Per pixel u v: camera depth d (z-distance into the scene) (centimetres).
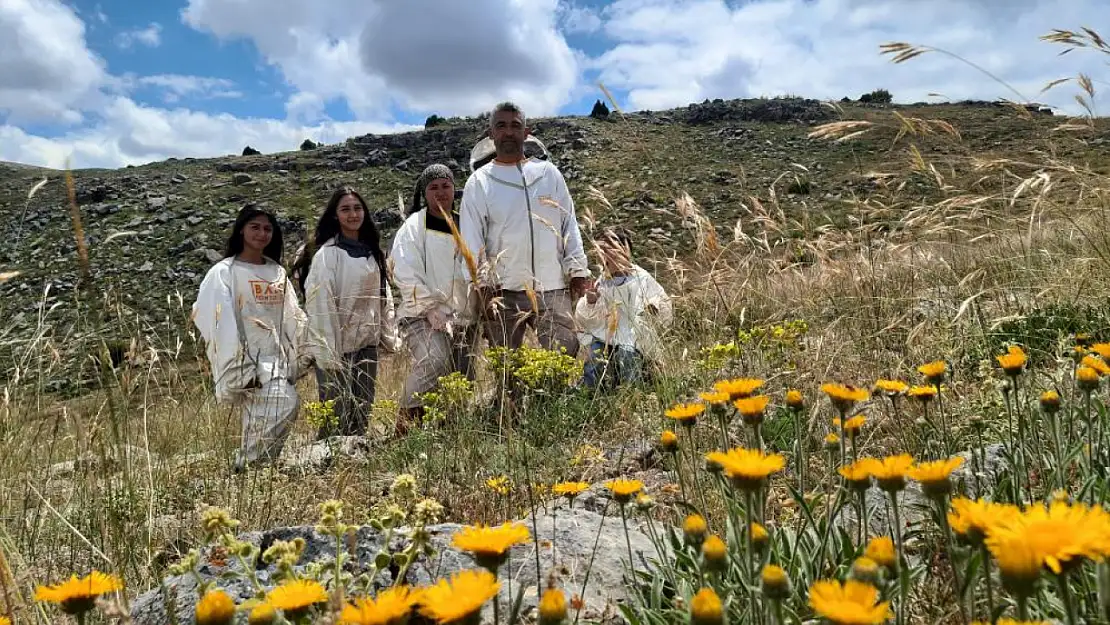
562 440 324
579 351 489
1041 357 297
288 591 99
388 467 328
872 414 247
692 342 402
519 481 271
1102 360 175
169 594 161
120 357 279
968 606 121
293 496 294
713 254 395
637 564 172
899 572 109
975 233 382
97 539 237
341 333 444
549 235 470
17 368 291
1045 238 367
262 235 421
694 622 81
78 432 261
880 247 375
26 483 262
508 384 352
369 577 135
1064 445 182
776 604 89
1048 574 88
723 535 178
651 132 3459
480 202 463
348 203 468
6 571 175
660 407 321
